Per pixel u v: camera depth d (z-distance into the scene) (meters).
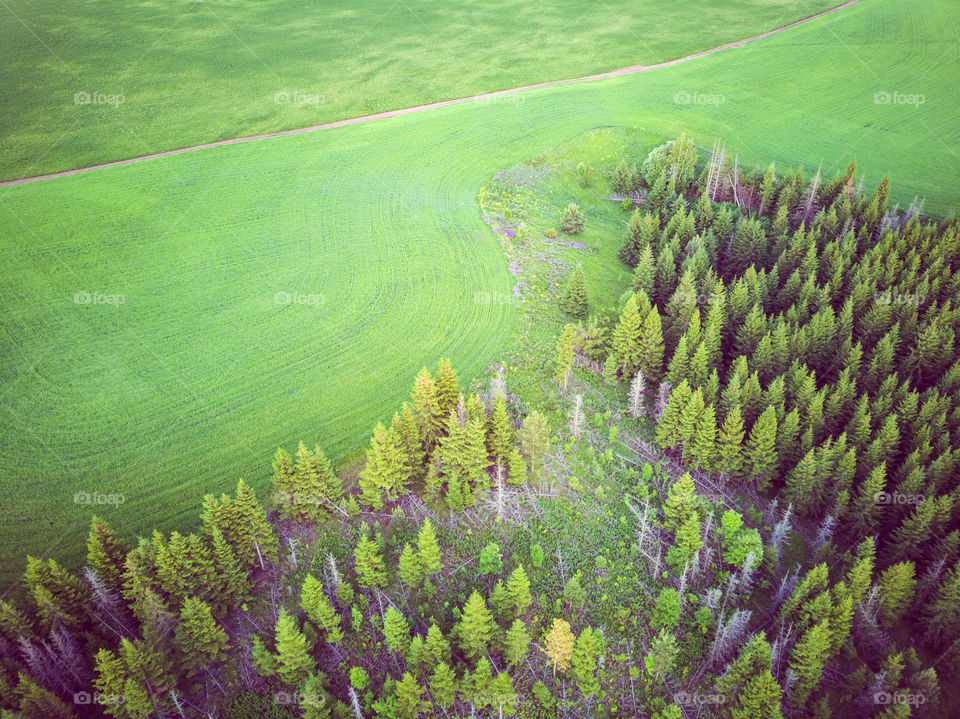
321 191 127.81
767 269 107.25
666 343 90.06
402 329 96.25
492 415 72.31
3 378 86.94
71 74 174.12
